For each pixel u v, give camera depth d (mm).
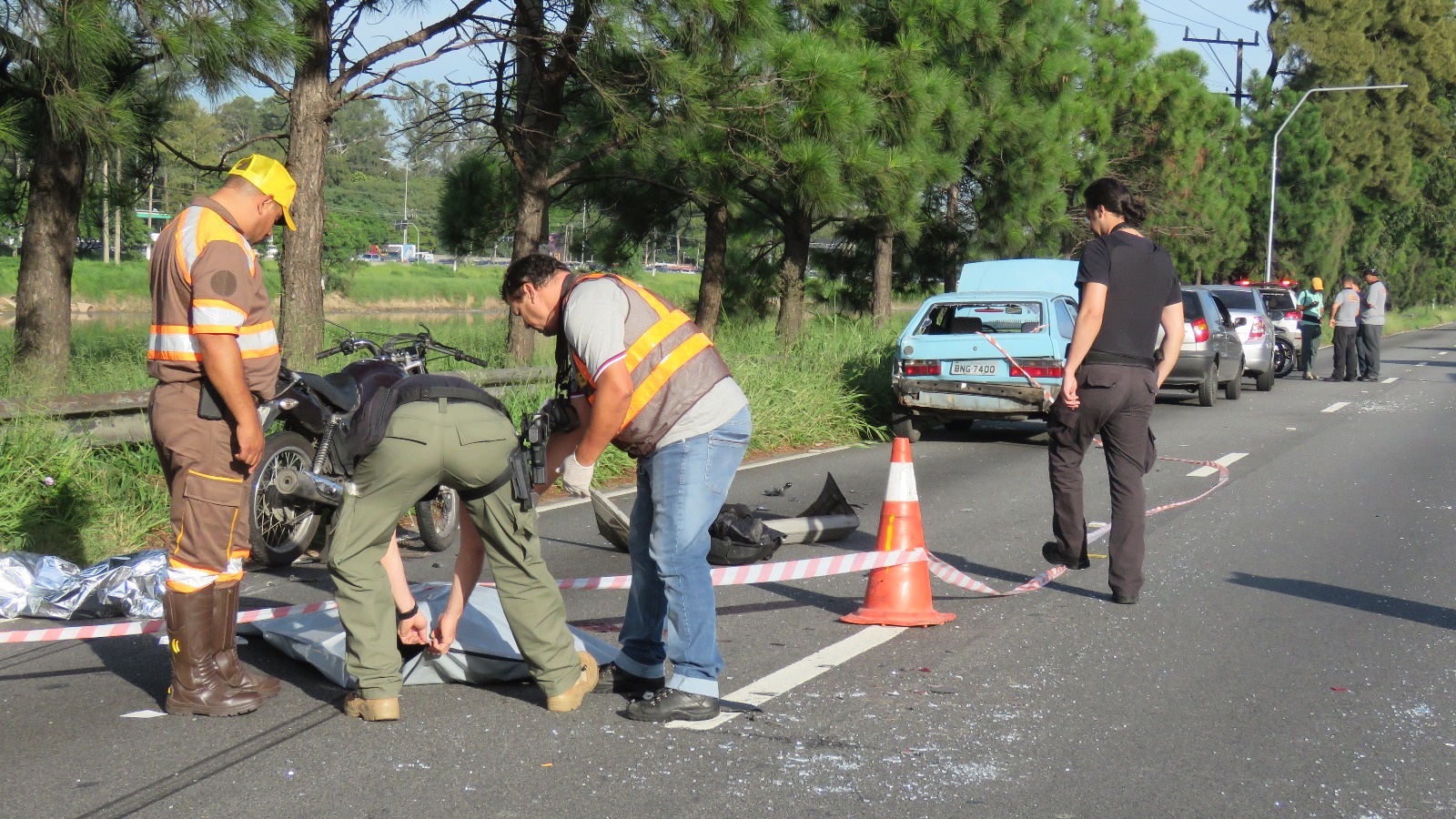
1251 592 6359
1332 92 55500
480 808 3510
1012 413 12320
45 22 7898
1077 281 6062
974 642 5348
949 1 16219
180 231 4180
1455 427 14766
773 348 16625
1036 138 20500
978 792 3689
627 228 19859
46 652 5102
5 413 7281
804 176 13477
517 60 14070
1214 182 33844
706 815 3482
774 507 8867
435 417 4086
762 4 11641
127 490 7641
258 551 6613
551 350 15938
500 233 17922
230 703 4305
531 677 4680
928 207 22719
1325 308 48844
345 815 3453
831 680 4766
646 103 12922
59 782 3684
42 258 10906
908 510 5719
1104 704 4527
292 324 11445
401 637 4578
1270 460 11633
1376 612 5965
